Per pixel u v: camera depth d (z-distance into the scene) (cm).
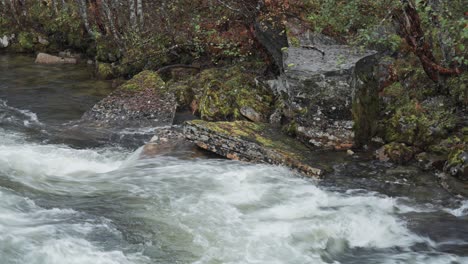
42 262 547
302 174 783
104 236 612
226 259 578
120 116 1065
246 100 1032
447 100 866
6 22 1883
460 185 723
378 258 598
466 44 847
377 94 921
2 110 1146
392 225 655
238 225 650
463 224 648
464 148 761
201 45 1307
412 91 904
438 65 861
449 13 790
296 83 886
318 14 1065
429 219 662
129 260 566
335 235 639
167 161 845
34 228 613
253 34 1162
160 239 613
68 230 618
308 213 682
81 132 1014
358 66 893
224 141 852
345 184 753
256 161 828
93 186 759
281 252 597
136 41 1453
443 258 589
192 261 571
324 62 909
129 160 877
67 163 858
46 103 1214
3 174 781
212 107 1045
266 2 1119
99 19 1652
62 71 1545
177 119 1077
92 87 1366
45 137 987
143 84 1150
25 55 1783
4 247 565
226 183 763
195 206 695
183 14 1409
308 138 871
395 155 808
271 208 694
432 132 824
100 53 1564
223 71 1189
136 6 1609
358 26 998
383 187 743
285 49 978
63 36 1809
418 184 745
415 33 841
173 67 1343
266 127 927
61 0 1923
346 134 857
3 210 652
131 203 702
